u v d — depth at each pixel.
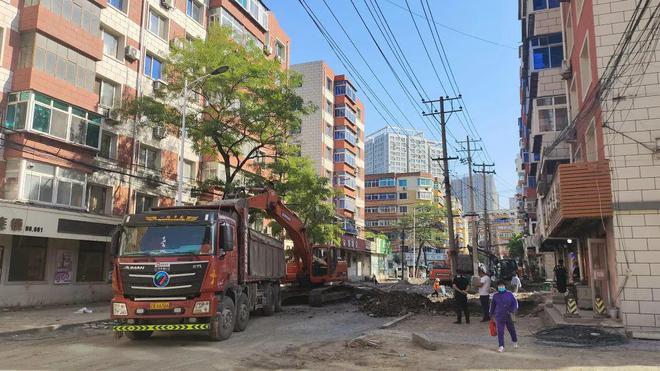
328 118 56.06
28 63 20.02
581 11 16.12
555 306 17.56
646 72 13.09
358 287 27.67
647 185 12.69
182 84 23.50
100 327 14.90
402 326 14.90
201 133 22.61
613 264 13.32
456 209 106.50
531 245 50.09
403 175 93.75
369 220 93.75
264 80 23.58
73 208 21.47
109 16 24.75
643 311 12.23
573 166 13.37
